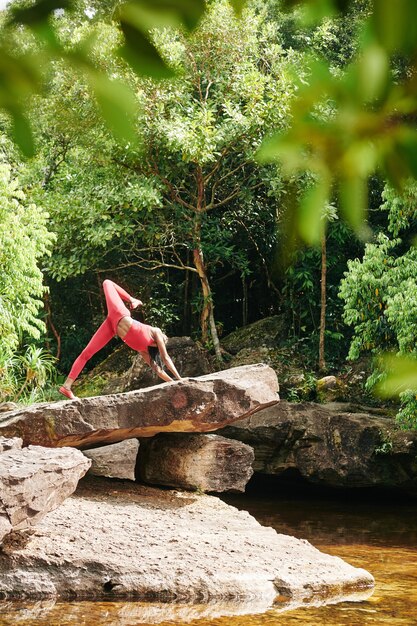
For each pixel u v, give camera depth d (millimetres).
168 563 7129
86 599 6719
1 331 14883
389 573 8109
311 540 10305
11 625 5715
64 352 20938
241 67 16500
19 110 493
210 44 16031
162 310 19672
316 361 18484
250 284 20844
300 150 501
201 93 17266
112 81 505
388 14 448
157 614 6211
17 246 14570
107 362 19469
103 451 11086
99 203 17078
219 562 7305
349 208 500
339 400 17109
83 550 7152
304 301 19281
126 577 6871
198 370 17438
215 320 21656
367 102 477
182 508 9492
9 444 7957
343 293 14125
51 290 20719
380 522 12328
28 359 15750
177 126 15867
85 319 21484
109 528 7914
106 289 10891
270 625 5902
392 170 479
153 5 479
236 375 10391
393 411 16547
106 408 9883
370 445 15125
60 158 19562
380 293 13797
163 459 10797
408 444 14805
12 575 6793
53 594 6750
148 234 17562
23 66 484
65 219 17547
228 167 18156
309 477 15281
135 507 9203
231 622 5980
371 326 13914
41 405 10133
